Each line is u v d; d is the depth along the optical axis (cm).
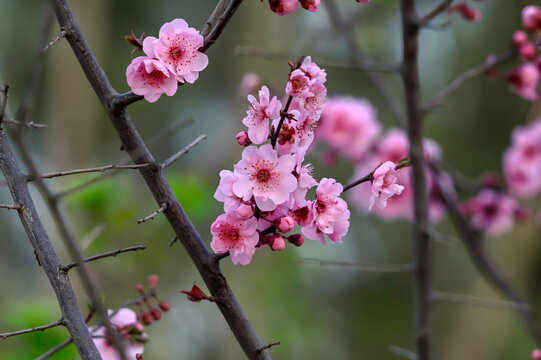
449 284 1117
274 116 195
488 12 1066
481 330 905
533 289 1028
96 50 947
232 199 198
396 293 1166
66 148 867
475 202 532
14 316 385
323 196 205
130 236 559
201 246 215
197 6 1121
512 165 552
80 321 199
